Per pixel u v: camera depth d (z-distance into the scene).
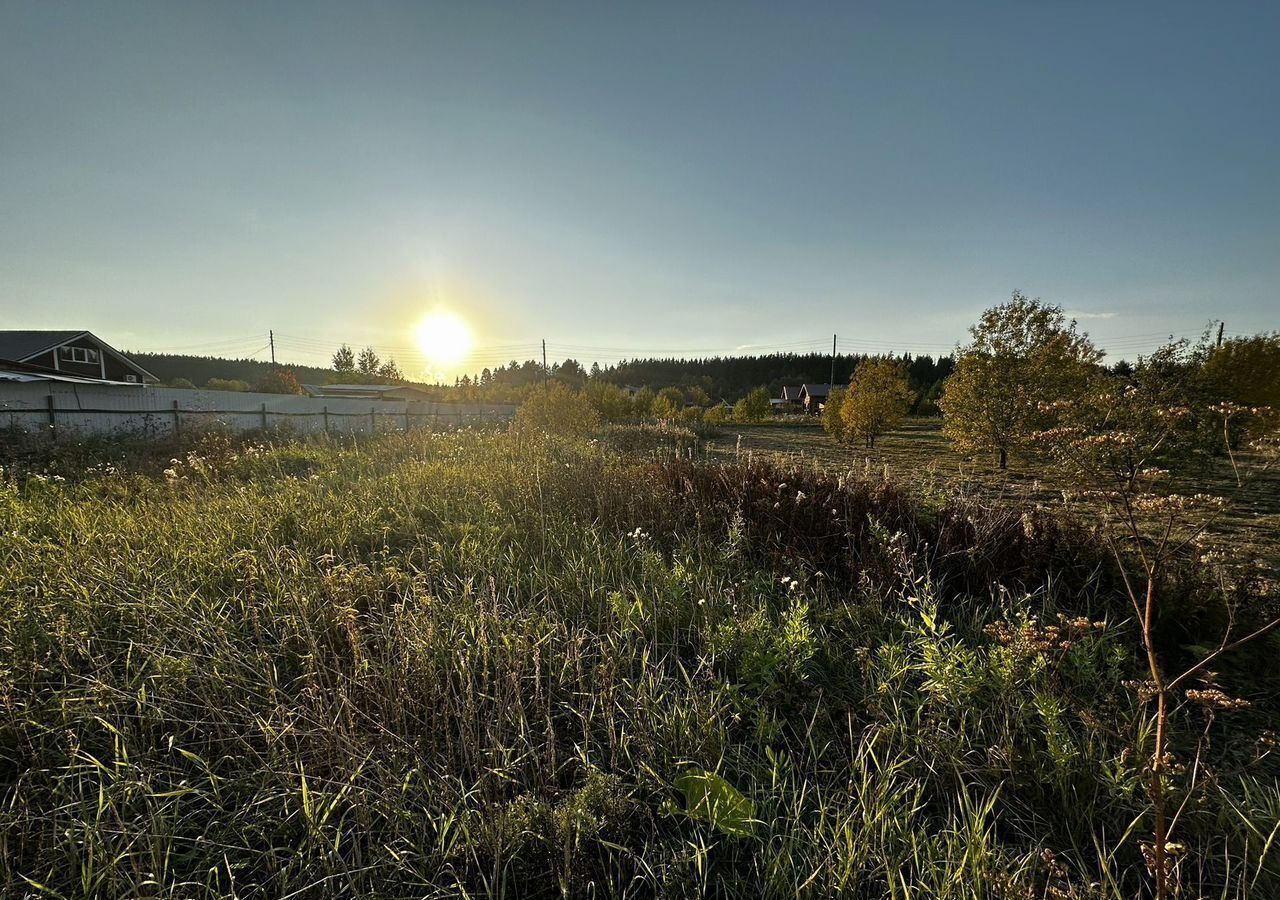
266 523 4.27
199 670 2.32
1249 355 12.79
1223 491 7.36
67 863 1.63
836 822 1.84
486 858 1.70
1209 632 2.92
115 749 1.94
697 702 2.27
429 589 3.25
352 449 9.60
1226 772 2.08
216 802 1.83
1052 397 10.98
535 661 2.45
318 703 2.09
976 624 3.13
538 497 5.42
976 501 4.82
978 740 2.23
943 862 1.65
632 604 3.12
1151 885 1.64
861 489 4.95
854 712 2.42
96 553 3.52
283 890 1.55
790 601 3.29
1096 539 3.77
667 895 1.57
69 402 20.14
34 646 2.39
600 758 2.13
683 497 5.34
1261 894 1.60
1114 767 2.01
